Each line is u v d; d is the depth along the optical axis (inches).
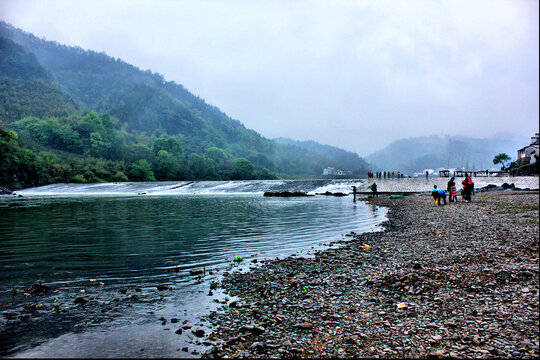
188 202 1982.0
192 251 589.6
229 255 555.2
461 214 992.2
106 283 405.1
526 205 1129.4
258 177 6776.6
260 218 1098.1
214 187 3538.4
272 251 586.2
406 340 243.0
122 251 591.5
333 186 2920.8
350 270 435.8
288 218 1086.4
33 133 6520.7
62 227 917.2
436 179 2613.2
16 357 233.9
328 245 629.6
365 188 2706.7
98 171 4881.9
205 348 240.7
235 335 260.2
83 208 1589.6
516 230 675.4
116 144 6752.0
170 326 280.1
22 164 4072.3
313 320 283.1
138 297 352.2
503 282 358.0
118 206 1708.9
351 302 322.0
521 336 241.8
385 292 346.0
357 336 251.3
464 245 556.4
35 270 467.5
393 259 485.7
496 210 1036.5
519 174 2824.8
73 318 299.9
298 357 223.9
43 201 2186.3
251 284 389.7
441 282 367.6
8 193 3432.6
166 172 5861.2
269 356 226.7
